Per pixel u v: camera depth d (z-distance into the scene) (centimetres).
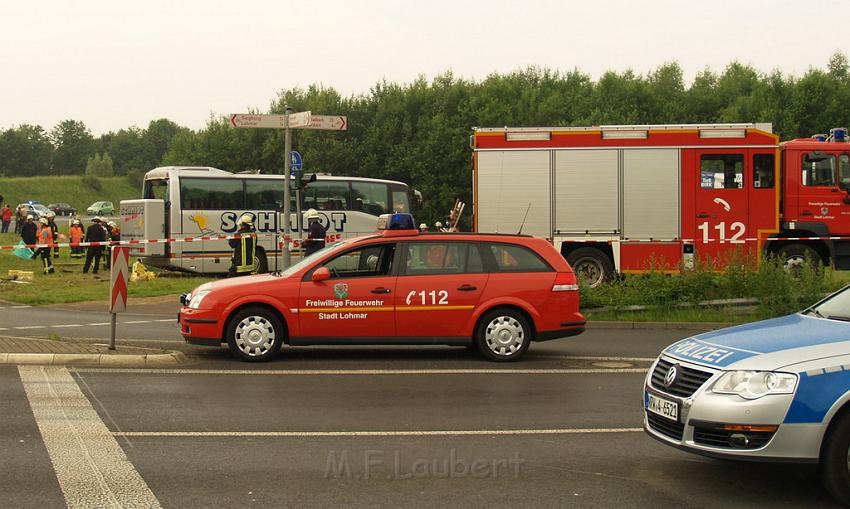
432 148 5434
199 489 625
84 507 580
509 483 648
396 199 3247
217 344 1191
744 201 2038
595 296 1705
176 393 977
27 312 1848
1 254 3122
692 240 2041
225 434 789
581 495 620
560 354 1301
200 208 2928
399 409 905
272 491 623
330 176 3155
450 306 1208
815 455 590
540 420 857
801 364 600
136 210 2903
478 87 5759
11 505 582
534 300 1220
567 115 5675
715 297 1702
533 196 2059
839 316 702
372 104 5859
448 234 1239
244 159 5791
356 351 1316
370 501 602
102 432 790
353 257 1212
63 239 4262
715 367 620
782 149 2053
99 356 1170
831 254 2038
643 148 2044
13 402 914
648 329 1608
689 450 619
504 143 2064
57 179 11162
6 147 14200
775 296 1662
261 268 3009
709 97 6131
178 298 2130
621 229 2050
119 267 1229
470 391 1006
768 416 591
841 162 2041
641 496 619
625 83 5912
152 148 16538
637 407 920
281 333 1198
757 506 598
